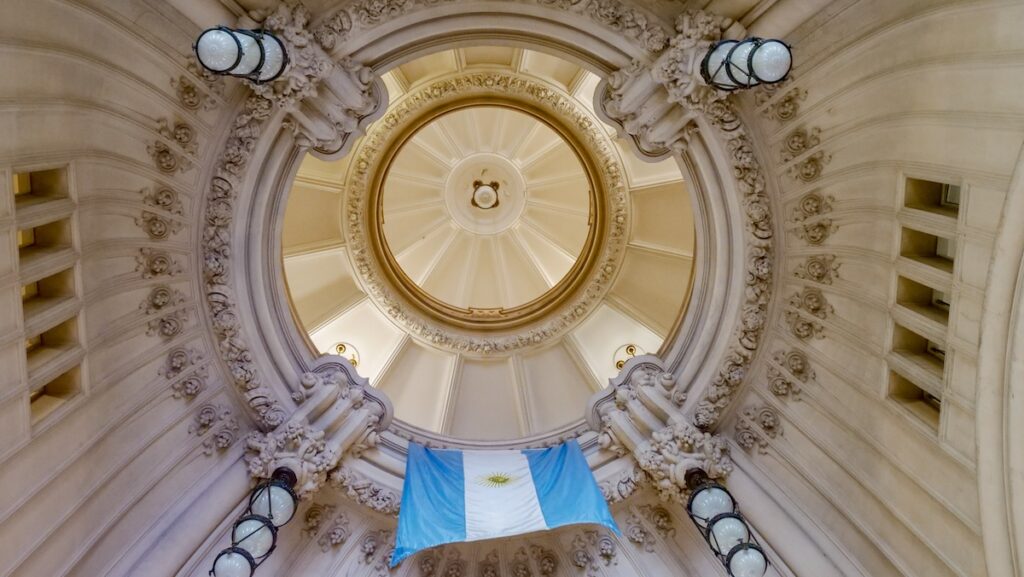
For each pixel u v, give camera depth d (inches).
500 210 565.0
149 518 241.3
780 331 283.6
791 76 237.9
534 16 259.6
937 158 193.0
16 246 179.0
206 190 258.7
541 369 446.3
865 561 246.4
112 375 229.8
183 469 259.0
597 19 252.4
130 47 209.8
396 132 438.9
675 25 244.2
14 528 188.5
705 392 302.2
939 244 215.9
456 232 558.6
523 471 300.0
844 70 219.9
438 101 433.7
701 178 286.7
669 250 438.0
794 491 274.8
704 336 304.3
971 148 179.0
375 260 452.4
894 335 231.1
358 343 436.8
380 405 325.4
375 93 274.8
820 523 261.3
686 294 343.0
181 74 230.7
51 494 203.2
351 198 439.8
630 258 458.6
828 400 264.8
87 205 209.8
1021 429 179.2
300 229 420.8
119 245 228.2
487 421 421.7
